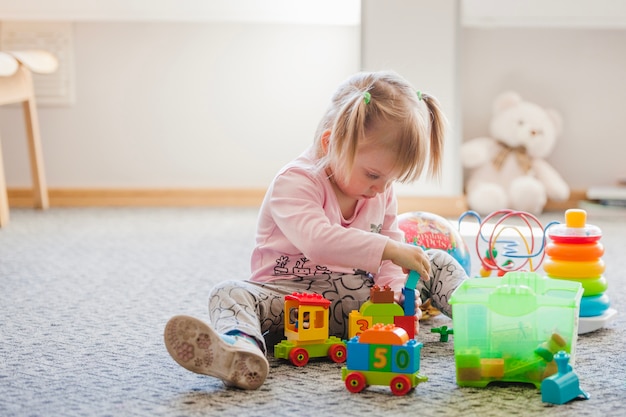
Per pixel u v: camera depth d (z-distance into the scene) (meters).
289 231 1.36
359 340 1.18
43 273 2.05
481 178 3.02
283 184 1.41
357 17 3.07
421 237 1.69
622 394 1.17
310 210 1.37
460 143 2.92
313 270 1.44
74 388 1.20
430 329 1.55
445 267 1.50
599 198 2.98
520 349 1.20
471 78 3.11
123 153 3.18
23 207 3.13
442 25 2.87
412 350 1.15
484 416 1.07
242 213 3.00
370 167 1.34
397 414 1.08
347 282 1.44
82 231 2.64
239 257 2.25
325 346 1.34
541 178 3.01
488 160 3.03
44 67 2.89
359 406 1.12
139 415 1.09
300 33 3.12
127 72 3.14
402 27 2.87
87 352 1.39
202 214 2.98
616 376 1.25
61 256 2.25
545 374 1.18
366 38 2.87
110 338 1.48
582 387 1.20
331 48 3.12
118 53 3.13
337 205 1.43
